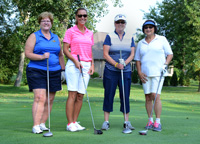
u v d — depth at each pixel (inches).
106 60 181.0
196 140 142.4
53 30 616.7
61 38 636.1
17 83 970.7
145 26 181.3
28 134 152.4
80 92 173.5
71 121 168.6
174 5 943.7
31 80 161.8
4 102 409.7
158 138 146.3
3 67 1071.6
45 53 159.6
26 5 660.7
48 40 167.3
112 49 179.0
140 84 1285.7
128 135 153.6
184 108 357.7
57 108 316.5
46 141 133.9
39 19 166.9
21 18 835.4
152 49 181.2
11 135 148.8
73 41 172.7
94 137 145.7
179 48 980.6
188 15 829.2
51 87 168.2
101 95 665.0
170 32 990.4
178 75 1459.2
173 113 286.0
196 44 855.7
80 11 171.6
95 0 663.8
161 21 1004.6
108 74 178.5
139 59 189.3
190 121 216.4
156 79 181.2
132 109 316.8
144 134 155.6
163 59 183.6
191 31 882.1
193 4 828.0
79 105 174.7
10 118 221.8
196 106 396.5
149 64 181.8
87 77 176.1
